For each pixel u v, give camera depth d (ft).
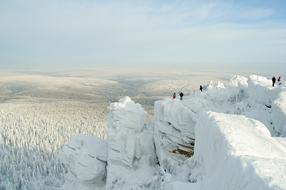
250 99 155.53
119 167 170.71
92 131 650.43
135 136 171.83
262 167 58.59
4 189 390.21
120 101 186.09
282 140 85.81
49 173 404.57
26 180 396.57
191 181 102.94
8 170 427.74
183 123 150.10
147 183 152.25
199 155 104.78
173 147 152.05
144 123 183.52
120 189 159.84
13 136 577.02
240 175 60.44
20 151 497.87
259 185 53.47
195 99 159.63
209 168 84.53
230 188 62.23
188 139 147.64
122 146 171.32
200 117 109.09
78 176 190.19
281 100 134.92
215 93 164.55
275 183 52.03
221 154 76.43
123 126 175.52
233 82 177.68
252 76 174.29
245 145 75.25
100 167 188.65
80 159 191.93
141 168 166.81
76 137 206.90
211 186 73.72
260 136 84.17
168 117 154.92
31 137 572.10
